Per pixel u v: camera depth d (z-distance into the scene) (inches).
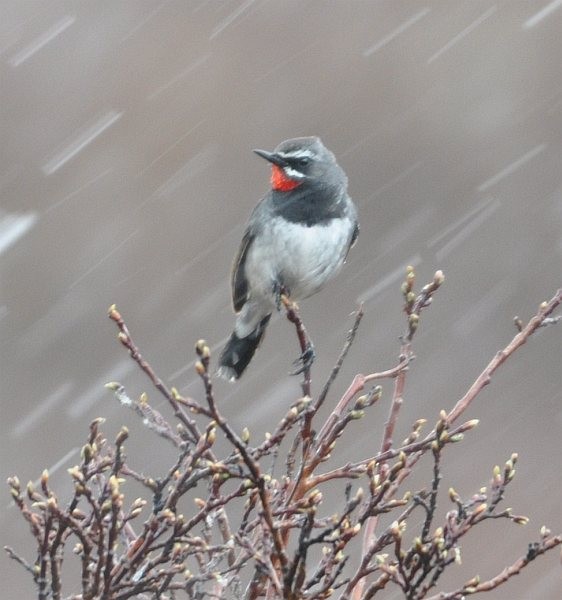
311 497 213.8
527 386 619.2
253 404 583.5
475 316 640.4
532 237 666.8
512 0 770.8
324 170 370.3
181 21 754.8
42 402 597.6
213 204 678.5
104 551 211.5
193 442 223.5
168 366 612.4
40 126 716.7
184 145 701.9
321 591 211.8
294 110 714.8
